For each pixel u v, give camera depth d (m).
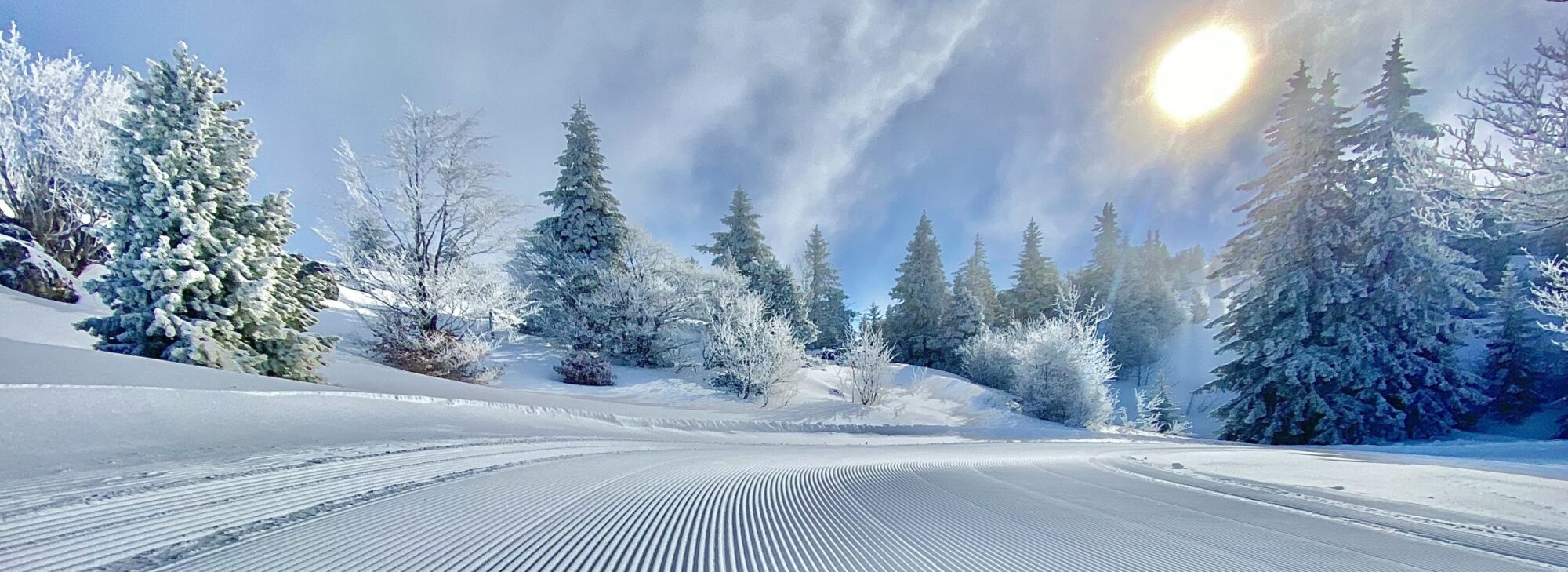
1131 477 7.18
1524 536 3.85
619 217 30.50
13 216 15.66
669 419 13.45
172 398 6.08
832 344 48.44
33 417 4.73
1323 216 19.77
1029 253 50.84
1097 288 50.72
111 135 11.67
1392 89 19.25
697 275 28.81
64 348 8.66
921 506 4.28
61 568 2.03
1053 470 7.75
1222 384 22.61
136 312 10.66
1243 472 7.94
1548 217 7.06
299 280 14.04
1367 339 18.77
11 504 2.78
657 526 3.10
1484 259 26.92
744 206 40.62
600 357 22.72
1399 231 18.86
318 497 3.26
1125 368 46.03
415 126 20.38
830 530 3.29
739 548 2.74
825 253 55.56
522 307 22.70
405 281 18.94
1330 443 18.11
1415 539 3.69
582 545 2.65
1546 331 22.53
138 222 10.91
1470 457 11.85
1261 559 3.03
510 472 4.59
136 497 3.03
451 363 18.64
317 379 12.61
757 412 18.55
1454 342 19.20
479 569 2.22
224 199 11.91
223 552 2.28
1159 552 3.10
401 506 3.16
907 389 26.62
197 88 11.83
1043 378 23.27
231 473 3.79
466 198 20.80
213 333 11.25
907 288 46.34
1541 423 21.19
